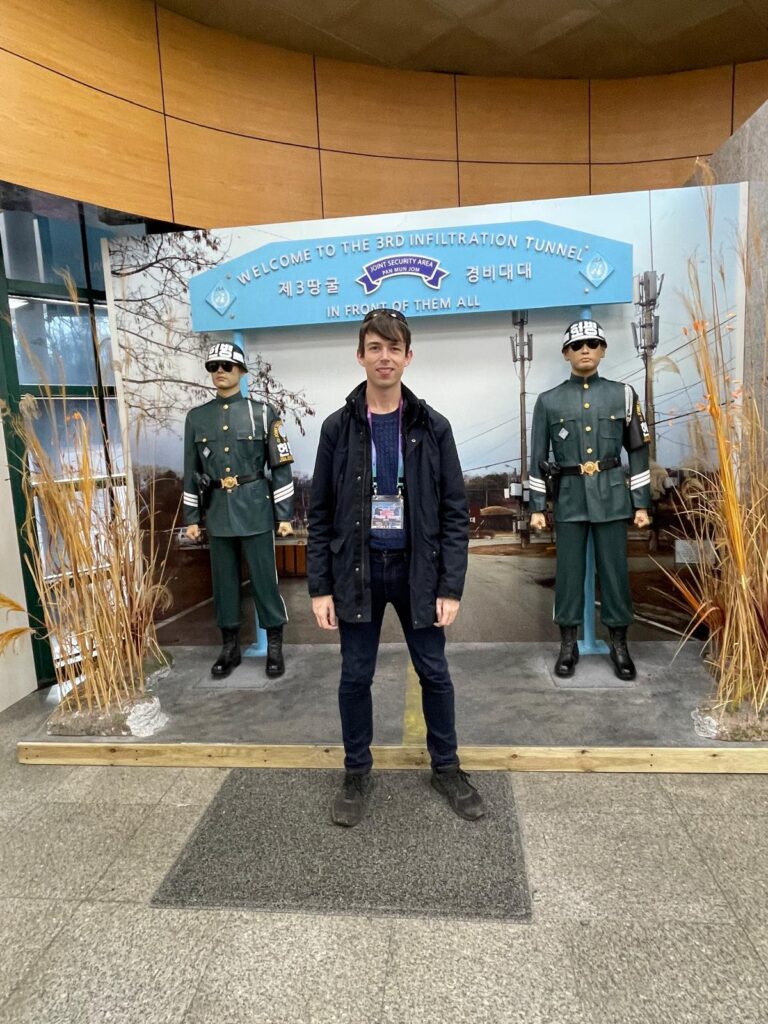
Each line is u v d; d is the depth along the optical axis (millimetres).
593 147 4266
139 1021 1439
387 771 2375
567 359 2891
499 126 4219
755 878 1789
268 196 3875
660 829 2008
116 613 2721
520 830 2027
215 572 3152
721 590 2594
